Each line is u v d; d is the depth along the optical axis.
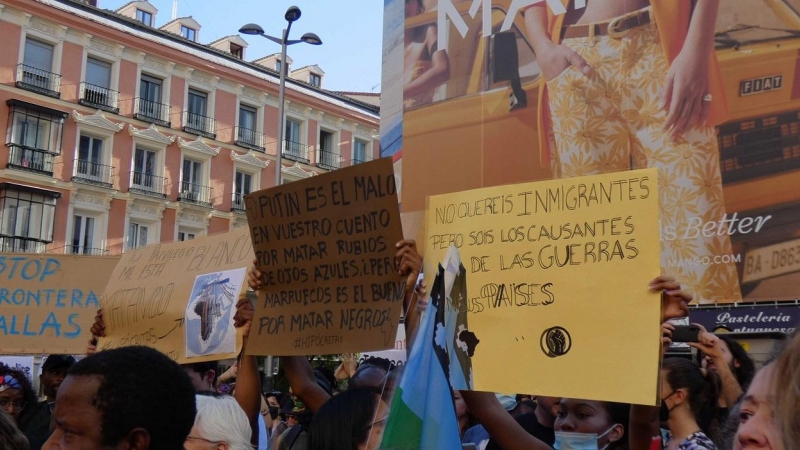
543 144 11.05
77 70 28.59
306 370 3.36
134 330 4.44
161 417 1.61
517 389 2.53
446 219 2.91
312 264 3.19
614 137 10.23
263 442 3.81
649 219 2.46
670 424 3.05
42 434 4.55
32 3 27.17
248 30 19.89
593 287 2.50
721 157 9.15
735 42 9.19
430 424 2.06
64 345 5.23
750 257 8.75
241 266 4.00
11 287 5.32
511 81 11.59
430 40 12.94
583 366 2.43
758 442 1.40
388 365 4.61
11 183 26.48
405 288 2.91
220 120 32.84
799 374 1.21
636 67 10.09
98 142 29.36
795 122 8.63
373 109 38.78
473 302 2.74
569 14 10.95
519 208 2.74
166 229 30.83
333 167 36.78
